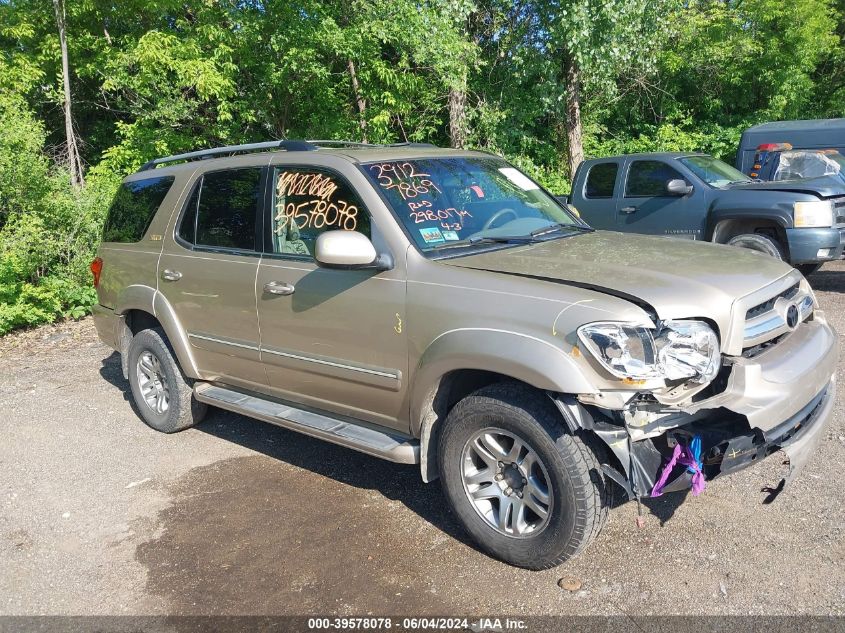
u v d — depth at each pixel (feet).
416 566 11.23
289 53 39.27
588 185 34.04
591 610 9.89
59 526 13.12
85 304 31.55
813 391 10.66
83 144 46.44
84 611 10.55
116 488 14.60
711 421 9.99
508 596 10.32
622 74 58.39
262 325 13.92
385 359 11.93
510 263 11.32
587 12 42.98
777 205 27.30
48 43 41.19
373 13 39.78
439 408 11.53
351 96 46.88
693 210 29.94
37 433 17.94
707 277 10.59
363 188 12.46
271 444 16.52
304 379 13.56
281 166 14.02
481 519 11.17
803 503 12.34
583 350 9.51
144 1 39.88
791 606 9.73
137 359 17.71
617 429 9.53
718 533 11.58
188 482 14.71
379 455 12.06
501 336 10.19
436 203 12.82
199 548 12.12
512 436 10.48
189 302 15.55
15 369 24.02
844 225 27.45
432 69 43.11
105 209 32.86
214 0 40.47
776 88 61.21
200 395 16.02
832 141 42.47
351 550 11.80
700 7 63.98
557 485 10.02
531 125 55.72
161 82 38.75
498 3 49.14
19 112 32.89
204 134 42.63
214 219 15.24
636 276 10.48
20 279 30.68
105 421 18.58
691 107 66.85
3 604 10.82
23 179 30.45
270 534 12.44
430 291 11.21
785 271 11.65
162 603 10.64
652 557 11.05
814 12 59.57
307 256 13.14
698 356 9.65
